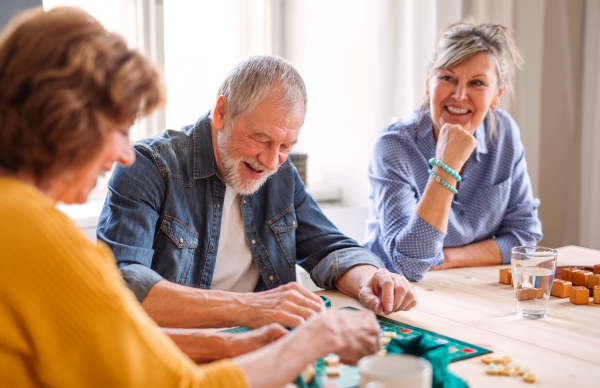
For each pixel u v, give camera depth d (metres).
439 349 0.88
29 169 0.66
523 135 3.00
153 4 2.63
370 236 1.89
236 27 2.99
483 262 1.74
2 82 0.63
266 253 1.52
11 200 0.62
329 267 1.43
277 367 0.72
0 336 0.60
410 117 1.91
